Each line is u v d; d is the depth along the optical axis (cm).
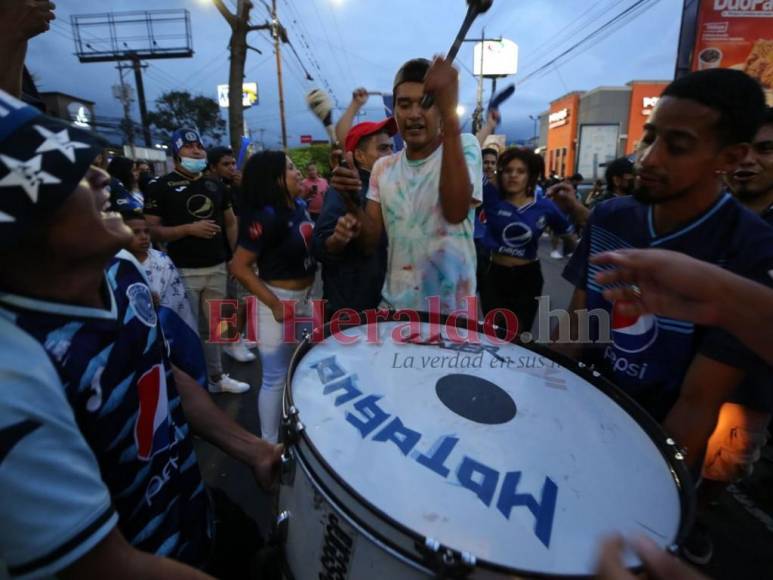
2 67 88
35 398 56
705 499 186
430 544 63
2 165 53
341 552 75
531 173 360
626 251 78
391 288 183
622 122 2573
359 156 258
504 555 67
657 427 96
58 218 60
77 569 57
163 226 325
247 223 226
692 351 123
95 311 70
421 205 168
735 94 104
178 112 3794
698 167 111
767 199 229
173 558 87
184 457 94
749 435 161
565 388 112
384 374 111
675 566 59
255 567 97
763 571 190
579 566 67
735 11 715
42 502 55
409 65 160
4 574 60
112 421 72
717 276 71
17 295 61
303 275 243
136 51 2291
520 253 370
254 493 228
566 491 81
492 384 110
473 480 80
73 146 59
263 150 229
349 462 80
